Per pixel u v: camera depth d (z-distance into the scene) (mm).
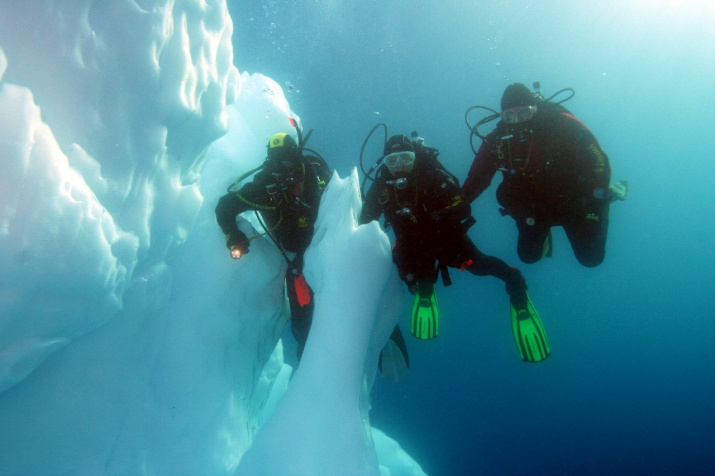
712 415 17328
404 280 2980
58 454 2053
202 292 2658
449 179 2734
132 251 1937
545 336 3066
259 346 3045
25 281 1463
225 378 2730
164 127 1932
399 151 2656
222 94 2297
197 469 2529
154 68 1778
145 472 2342
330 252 2527
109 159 1738
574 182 2938
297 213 2752
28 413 1971
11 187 1381
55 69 1521
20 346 1617
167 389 2482
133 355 2334
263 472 2205
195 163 2420
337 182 2744
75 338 2045
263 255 2898
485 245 15547
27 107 1420
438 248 2914
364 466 2174
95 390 2160
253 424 3391
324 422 2230
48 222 1468
